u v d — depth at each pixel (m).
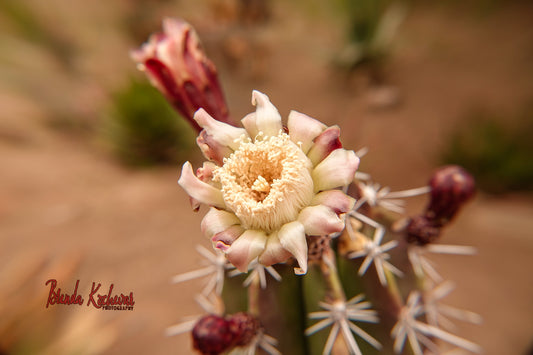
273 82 0.73
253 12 0.74
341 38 0.73
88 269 0.31
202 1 0.78
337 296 0.13
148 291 0.29
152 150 0.51
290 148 0.11
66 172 0.46
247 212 0.11
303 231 0.11
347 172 0.11
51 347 0.23
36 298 0.25
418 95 0.65
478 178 0.47
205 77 0.13
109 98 0.54
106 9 0.77
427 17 0.81
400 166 0.52
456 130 0.54
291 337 0.14
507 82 0.63
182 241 0.34
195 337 0.13
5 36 0.65
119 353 0.25
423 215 0.15
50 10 0.72
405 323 0.14
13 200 0.39
